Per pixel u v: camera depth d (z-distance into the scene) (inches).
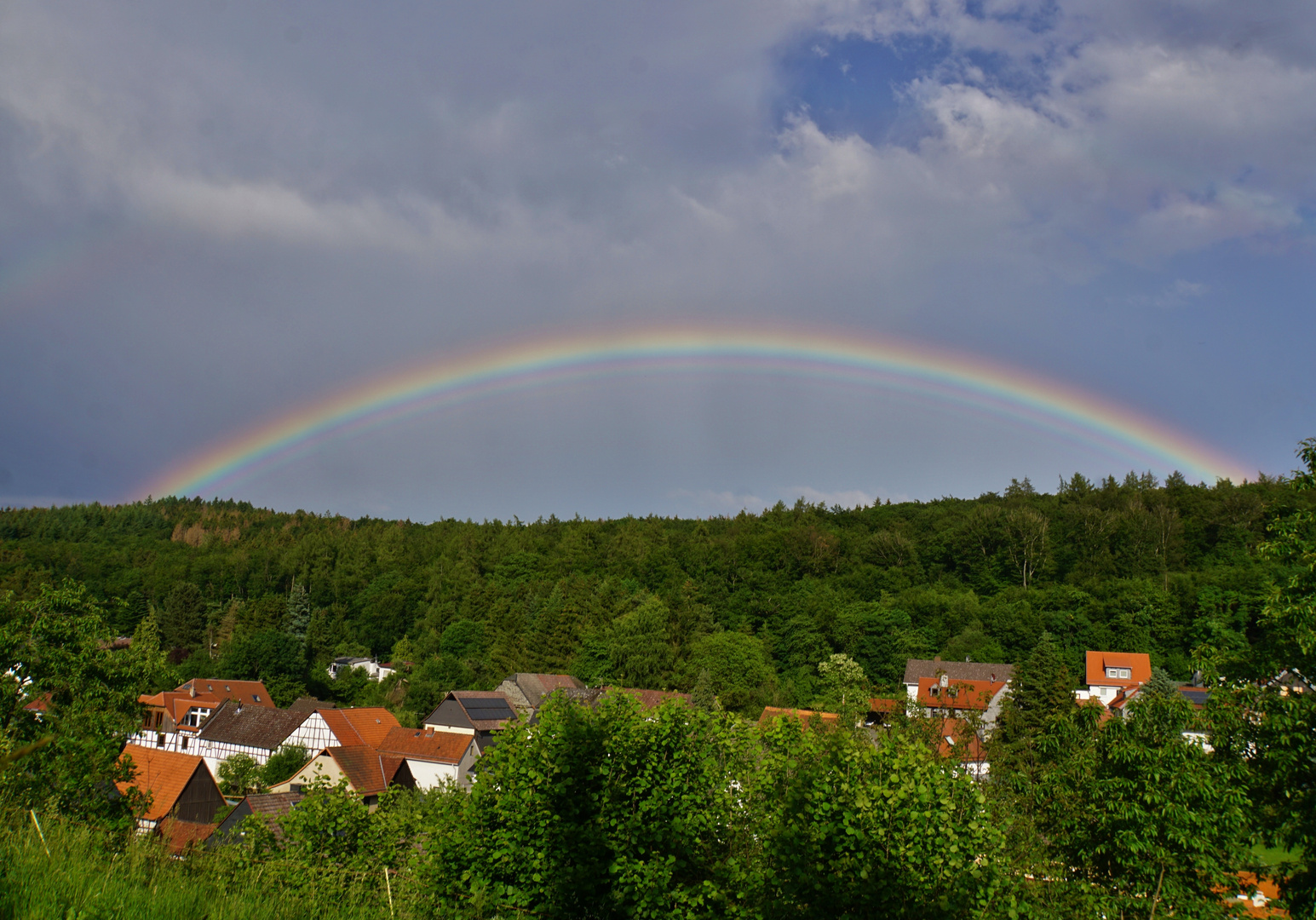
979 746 660.1
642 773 464.1
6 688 668.7
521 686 2817.4
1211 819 443.8
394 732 2142.0
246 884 344.8
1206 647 563.5
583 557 4586.6
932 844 386.0
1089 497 5118.1
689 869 446.6
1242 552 3796.8
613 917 433.7
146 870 317.4
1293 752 474.0
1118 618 3154.5
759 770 473.4
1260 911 489.1
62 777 618.2
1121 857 457.7
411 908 425.1
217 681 2952.8
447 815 481.1
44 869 276.5
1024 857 479.8
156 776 1343.5
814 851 387.2
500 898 438.6
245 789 1893.5
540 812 451.2
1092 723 539.8
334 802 585.3
